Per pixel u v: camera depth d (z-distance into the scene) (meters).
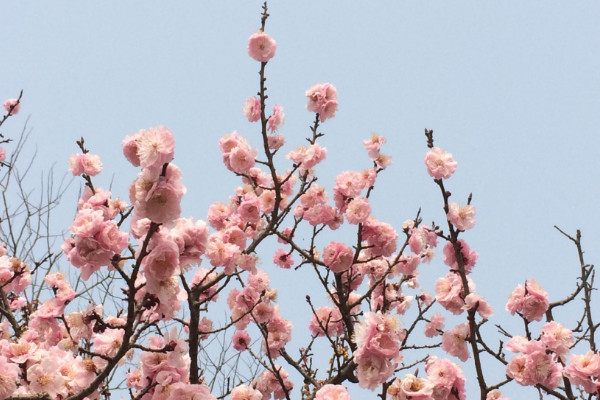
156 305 7.35
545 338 9.58
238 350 13.14
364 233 12.27
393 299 13.02
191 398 7.73
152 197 6.28
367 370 7.71
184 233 7.30
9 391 7.76
